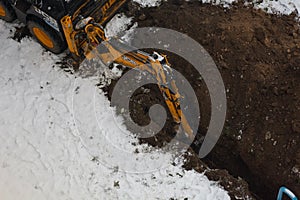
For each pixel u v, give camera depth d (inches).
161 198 295.3
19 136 319.3
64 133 320.5
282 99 308.7
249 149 311.4
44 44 348.5
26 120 325.4
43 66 348.5
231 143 320.2
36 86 339.9
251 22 344.5
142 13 367.6
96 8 321.4
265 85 314.0
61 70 346.6
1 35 364.5
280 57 321.1
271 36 336.5
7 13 351.6
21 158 311.0
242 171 316.2
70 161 309.6
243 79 320.2
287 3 365.4
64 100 333.4
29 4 326.0
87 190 298.5
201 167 309.9
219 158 324.2
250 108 316.8
